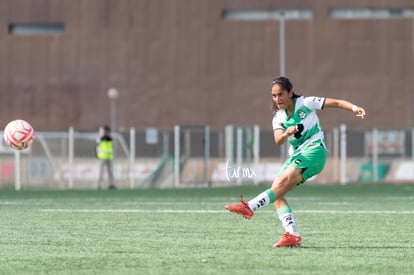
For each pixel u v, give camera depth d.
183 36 169.88
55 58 171.88
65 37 171.38
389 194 78.38
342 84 168.25
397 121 168.25
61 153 98.12
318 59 168.50
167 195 77.56
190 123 170.12
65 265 27.25
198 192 83.75
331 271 26.00
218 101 169.75
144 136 102.56
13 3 171.25
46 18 170.75
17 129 40.72
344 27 168.25
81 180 98.38
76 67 171.50
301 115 31.64
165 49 170.25
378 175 115.00
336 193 80.38
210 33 169.38
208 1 169.12
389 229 40.22
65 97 171.62
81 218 46.59
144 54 170.50
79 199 69.94
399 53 168.50
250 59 168.88
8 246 32.56
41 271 26.00
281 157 109.19
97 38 170.88
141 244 33.31
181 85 170.12
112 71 170.88
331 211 52.84
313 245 33.06
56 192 84.88
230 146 103.81
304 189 88.94
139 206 58.44
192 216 48.00
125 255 29.77
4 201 66.44
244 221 44.28
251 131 104.19
